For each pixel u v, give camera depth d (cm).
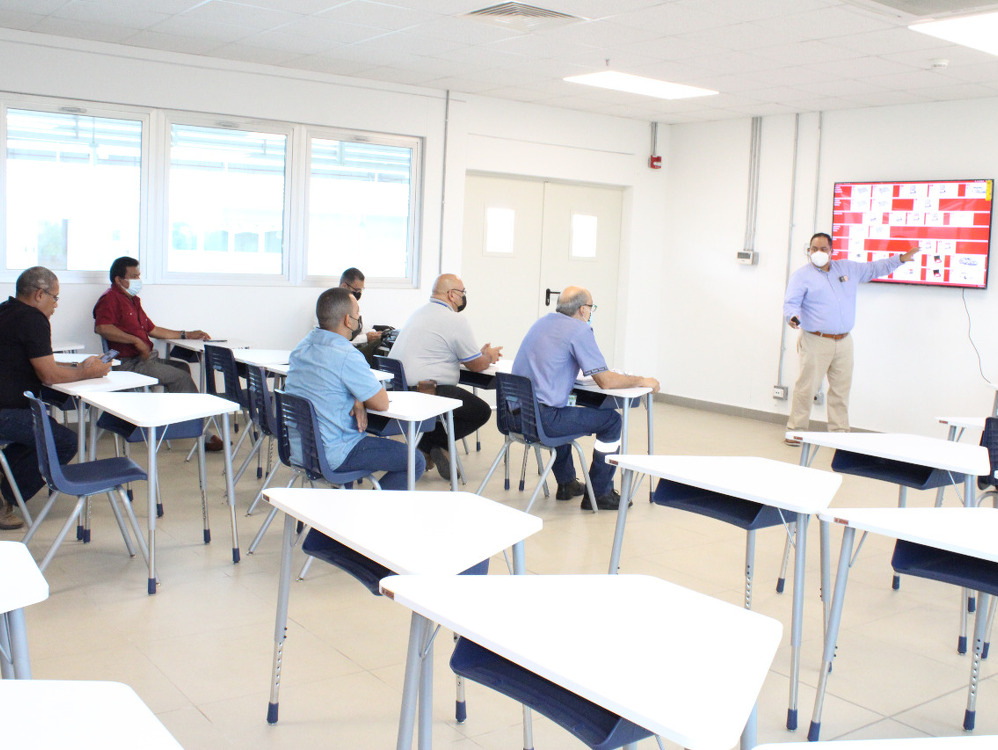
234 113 677
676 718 135
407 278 785
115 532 426
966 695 297
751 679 149
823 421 770
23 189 616
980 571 255
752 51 563
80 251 643
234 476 531
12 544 200
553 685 177
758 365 835
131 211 659
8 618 184
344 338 379
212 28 574
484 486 501
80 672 286
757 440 734
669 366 922
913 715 282
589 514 498
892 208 720
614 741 158
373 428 456
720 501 308
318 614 342
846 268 704
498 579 189
